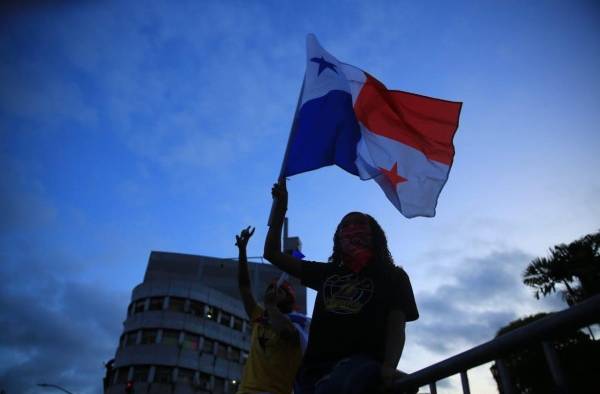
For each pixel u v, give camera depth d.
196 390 41.31
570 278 18.22
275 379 3.88
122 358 42.00
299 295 51.00
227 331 47.09
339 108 4.59
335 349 2.56
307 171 4.29
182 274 51.66
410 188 4.04
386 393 2.32
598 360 1.35
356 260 2.89
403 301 2.67
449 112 4.23
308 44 4.96
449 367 2.02
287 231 12.30
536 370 1.56
